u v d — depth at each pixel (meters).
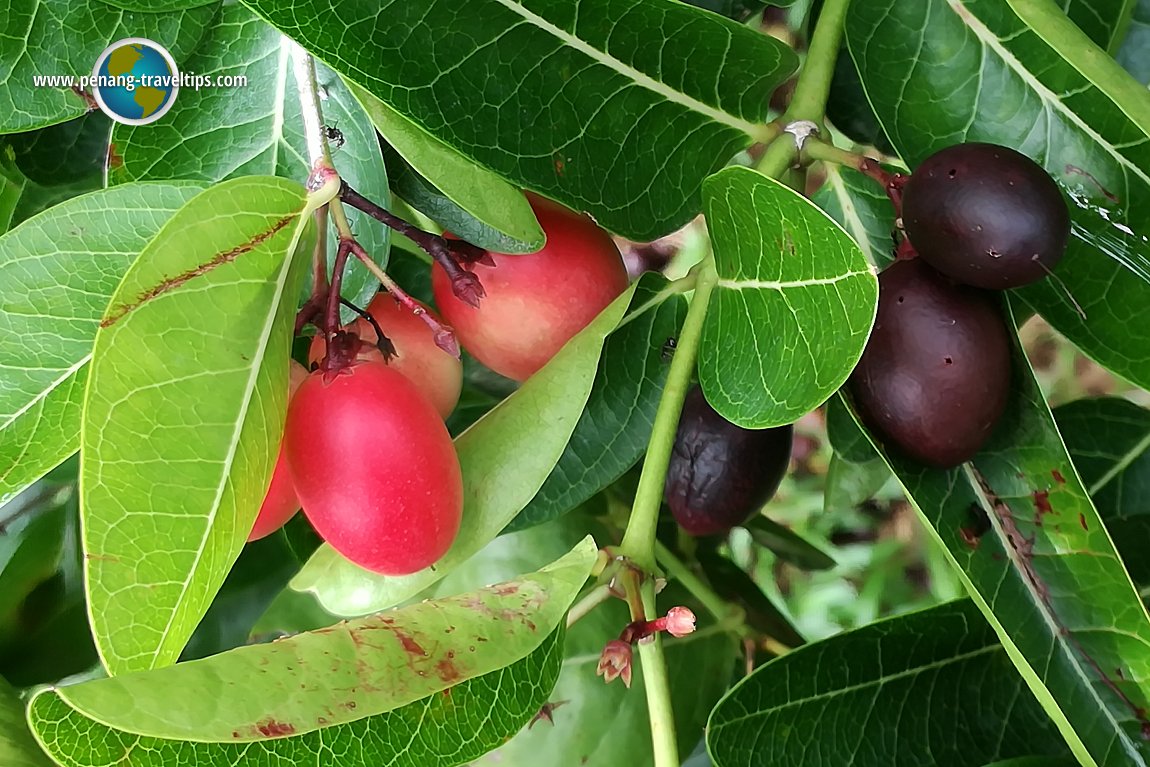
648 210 0.14
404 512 0.11
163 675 0.09
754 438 0.15
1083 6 0.15
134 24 0.14
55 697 0.09
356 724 0.11
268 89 0.15
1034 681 0.11
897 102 0.14
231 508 0.11
